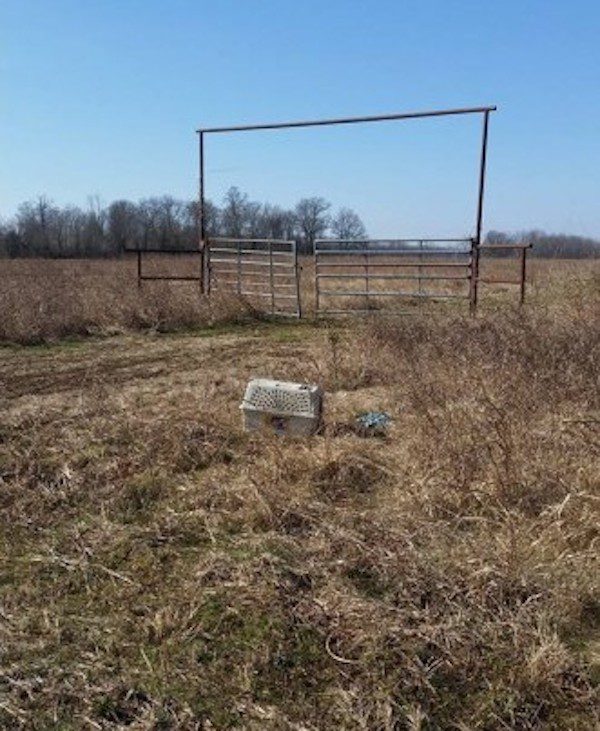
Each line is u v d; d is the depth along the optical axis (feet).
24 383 26.55
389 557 11.93
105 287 48.73
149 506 14.85
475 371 20.10
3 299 39.68
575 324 25.22
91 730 8.76
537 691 9.19
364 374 25.32
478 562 11.55
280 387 18.47
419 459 15.75
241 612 10.81
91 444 18.31
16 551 13.09
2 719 8.91
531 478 14.10
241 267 48.93
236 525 13.67
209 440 18.06
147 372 28.63
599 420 16.72
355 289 60.49
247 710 9.05
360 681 9.40
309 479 15.39
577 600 10.68
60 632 10.55
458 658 9.66
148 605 11.23
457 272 68.64
